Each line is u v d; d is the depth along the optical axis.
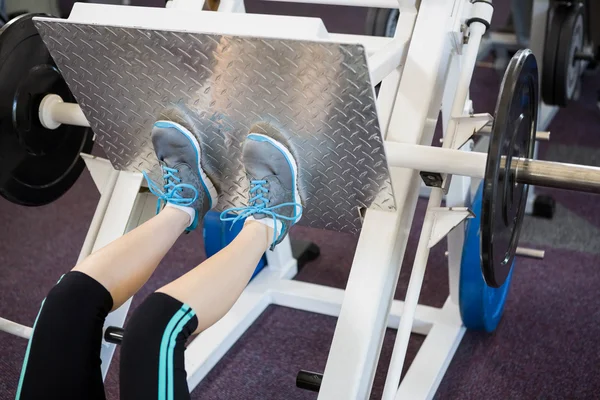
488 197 1.07
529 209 2.40
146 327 1.03
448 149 1.21
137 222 1.51
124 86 1.24
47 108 1.47
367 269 1.26
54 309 1.07
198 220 1.33
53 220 2.47
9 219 2.48
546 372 1.77
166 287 1.10
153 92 1.23
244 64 1.10
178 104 1.23
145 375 1.00
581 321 1.94
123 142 1.39
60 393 1.03
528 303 2.02
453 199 1.65
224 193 1.39
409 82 1.33
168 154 1.28
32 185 1.53
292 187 1.25
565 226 2.35
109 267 1.14
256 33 1.12
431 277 2.17
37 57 1.45
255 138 1.20
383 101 1.35
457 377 1.77
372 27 2.41
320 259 2.28
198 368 1.75
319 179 1.25
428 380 1.67
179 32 1.08
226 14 1.16
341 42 0.99
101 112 1.33
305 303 2.03
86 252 1.47
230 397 1.73
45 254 2.29
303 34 1.11
